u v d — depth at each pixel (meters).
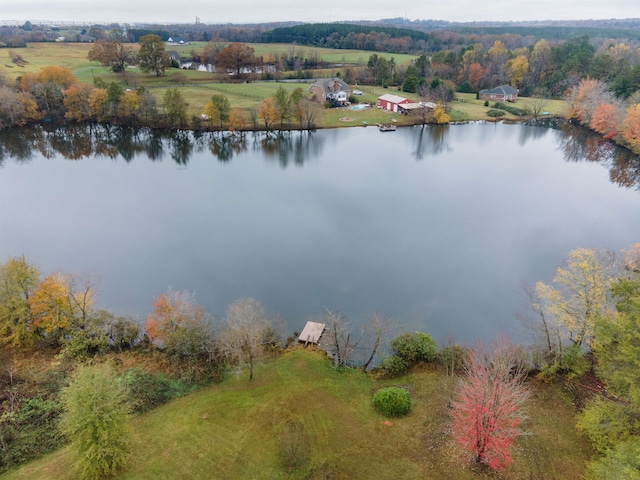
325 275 46.81
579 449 25.12
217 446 25.56
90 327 35.81
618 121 96.75
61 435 26.38
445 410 28.42
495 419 22.77
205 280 45.78
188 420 27.62
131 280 45.62
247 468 24.14
